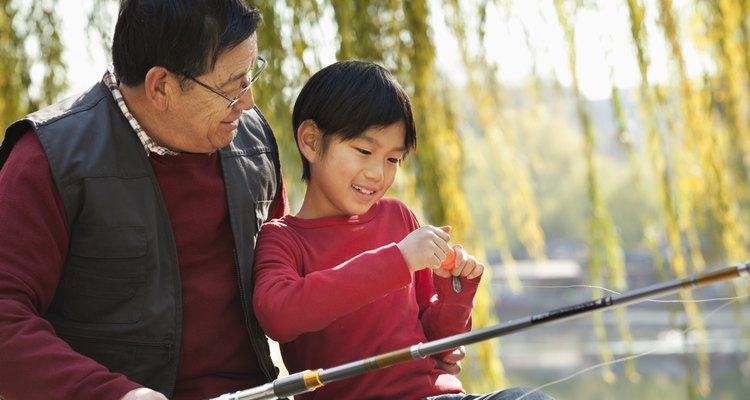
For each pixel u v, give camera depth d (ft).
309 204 7.05
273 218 7.48
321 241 6.83
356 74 6.80
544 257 14.79
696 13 14.55
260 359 6.78
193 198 6.62
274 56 11.86
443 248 6.22
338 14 12.04
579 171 86.38
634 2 13.37
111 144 6.31
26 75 12.14
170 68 6.14
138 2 6.22
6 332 5.73
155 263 6.35
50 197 6.06
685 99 14.16
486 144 14.49
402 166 13.02
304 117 6.93
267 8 11.87
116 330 6.26
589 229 14.84
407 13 12.64
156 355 6.35
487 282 13.43
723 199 14.42
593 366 6.00
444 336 6.88
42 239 6.04
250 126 7.26
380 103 6.65
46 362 5.67
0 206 6.01
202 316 6.60
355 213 6.85
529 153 14.89
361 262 6.16
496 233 14.73
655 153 14.38
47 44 12.19
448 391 6.72
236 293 6.77
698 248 14.66
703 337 13.14
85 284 6.26
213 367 6.61
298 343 6.73
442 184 13.03
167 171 6.52
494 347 13.29
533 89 14.42
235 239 6.70
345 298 6.10
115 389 5.58
